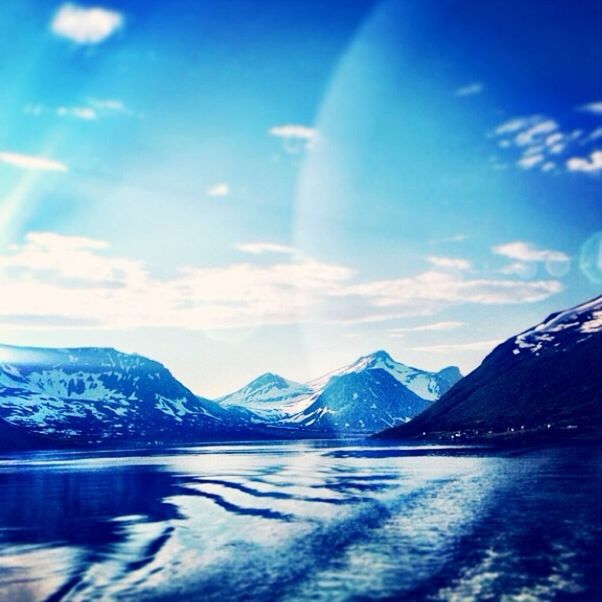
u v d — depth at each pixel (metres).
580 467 121.81
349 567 50.81
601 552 52.53
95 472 169.12
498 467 130.12
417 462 160.00
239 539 64.75
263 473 148.38
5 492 119.94
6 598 46.72
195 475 148.88
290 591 45.00
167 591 46.59
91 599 45.44
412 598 42.66
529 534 60.00
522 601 41.34
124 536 69.69
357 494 97.00
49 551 62.84
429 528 65.44
